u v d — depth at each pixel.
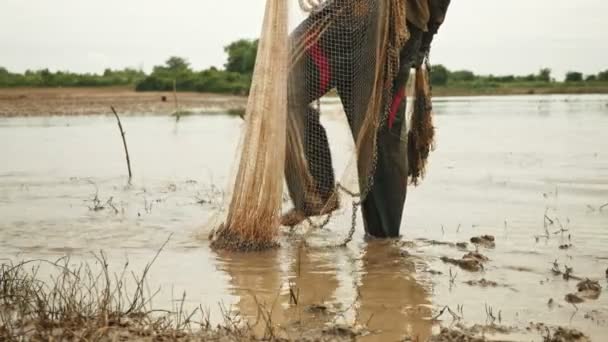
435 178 10.45
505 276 5.67
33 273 5.69
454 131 18.91
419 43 6.98
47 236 7.00
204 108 36.34
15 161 13.38
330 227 7.46
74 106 37.25
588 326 4.58
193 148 15.81
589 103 37.66
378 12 6.64
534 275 5.68
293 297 5.09
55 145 16.67
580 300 5.05
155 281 5.59
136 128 22.36
